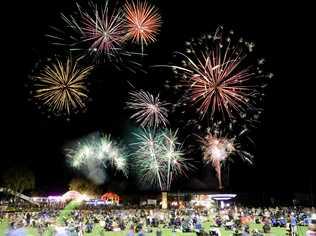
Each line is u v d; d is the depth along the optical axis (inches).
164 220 2230.6
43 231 1652.3
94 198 5221.5
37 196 5836.6
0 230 1844.2
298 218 1943.9
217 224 1988.2
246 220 1964.8
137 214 2581.2
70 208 3481.8
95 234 1787.6
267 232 1678.2
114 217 2295.8
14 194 5032.0
